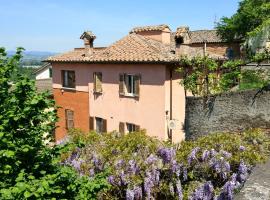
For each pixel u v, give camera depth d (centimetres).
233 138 798
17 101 520
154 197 807
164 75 1762
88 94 2189
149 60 1766
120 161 828
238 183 710
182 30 1900
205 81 1295
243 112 1126
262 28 1839
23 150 487
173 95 1819
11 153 463
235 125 1140
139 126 1906
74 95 2288
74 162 851
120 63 1934
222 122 1158
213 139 821
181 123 1902
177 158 812
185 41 1919
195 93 1302
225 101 1149
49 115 556
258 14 3005
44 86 2923
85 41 2183
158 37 2192
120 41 2155
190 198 771
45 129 552
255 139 787
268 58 1302
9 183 489
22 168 516
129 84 1956
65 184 528
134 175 807
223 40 3562
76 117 2294
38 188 459
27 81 531
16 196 445
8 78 548
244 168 711
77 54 2328
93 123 2180
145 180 805
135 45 2022
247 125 1123
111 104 2047
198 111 1191
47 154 540
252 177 506
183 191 793
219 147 798
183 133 1898
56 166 561
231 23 3319
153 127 1844
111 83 2027
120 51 2020
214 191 740
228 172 750
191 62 1368
